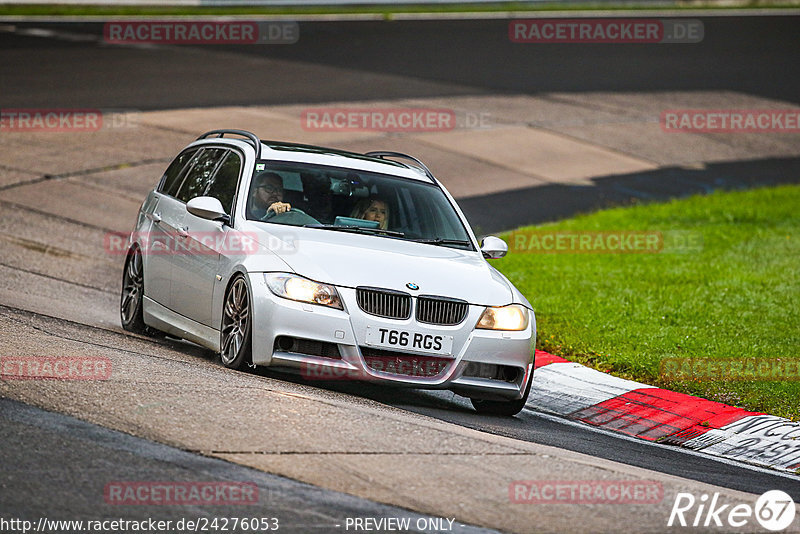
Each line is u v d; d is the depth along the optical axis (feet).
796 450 96.48
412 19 476.54
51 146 235.40
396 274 94.53
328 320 90.84
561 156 278.26
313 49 386.11
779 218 226.17
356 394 95.50
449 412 94.89
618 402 108.58
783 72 409.28
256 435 71.77
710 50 443.32
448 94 330.34
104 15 430.61
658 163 284.61
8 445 64.69
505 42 430.61
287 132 262.06
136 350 98.94
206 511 58.18
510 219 214.48
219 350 99.25
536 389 111.86
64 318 115.96
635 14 527.81
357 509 60.64
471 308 94.79
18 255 157.48
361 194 107.04
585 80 371.76
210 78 321.93
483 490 66.23
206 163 116.78
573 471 73.00
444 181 239.91
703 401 109.81
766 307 151.02
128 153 236.02
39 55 336.29
